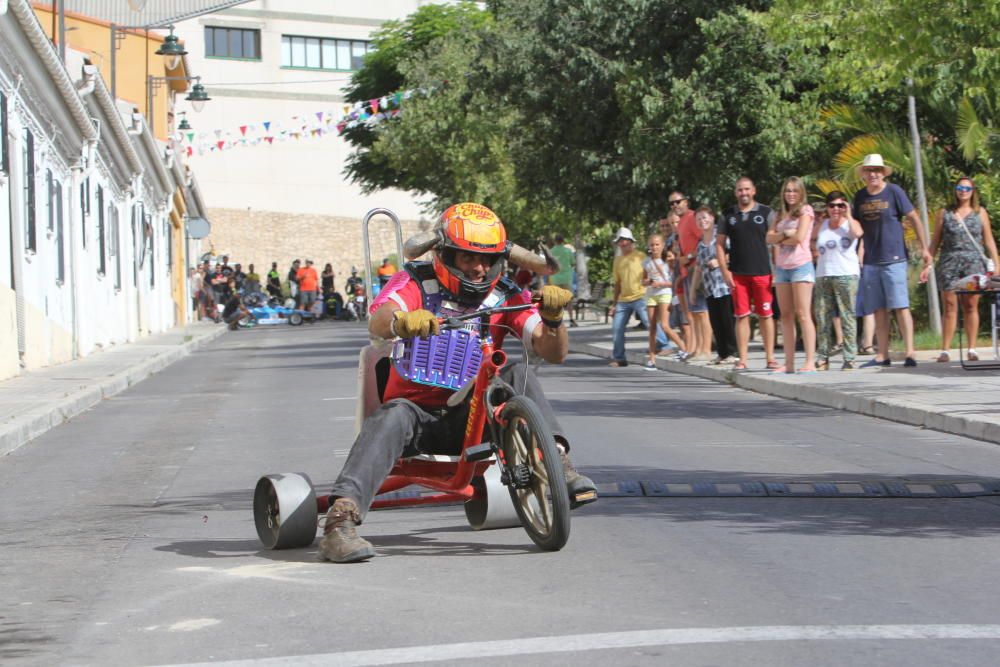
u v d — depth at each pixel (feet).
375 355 23.62
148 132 116.47
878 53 53.83
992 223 71.92
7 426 42.75
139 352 92.38
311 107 260.42
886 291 54.80
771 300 57.11
